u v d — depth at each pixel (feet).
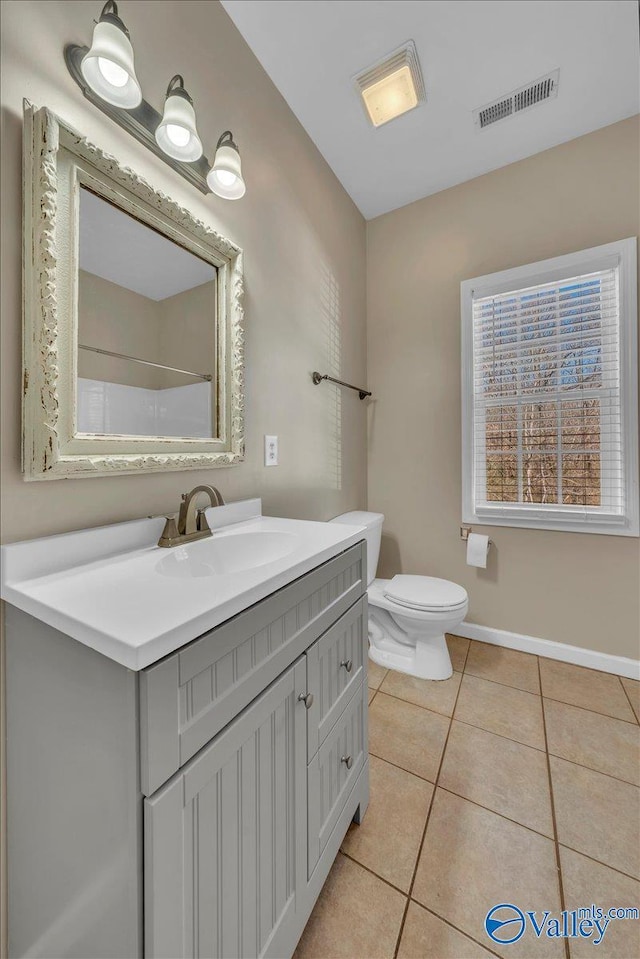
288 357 5.39
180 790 1.74
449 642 7.14
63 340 2.68
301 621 2.71
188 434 3.75
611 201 5.97
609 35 4.61
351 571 3.54
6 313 2.43
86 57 2.53
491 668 6.28
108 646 1.65
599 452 6.24
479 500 7.24
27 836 2.26
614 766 4.33
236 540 3.64
